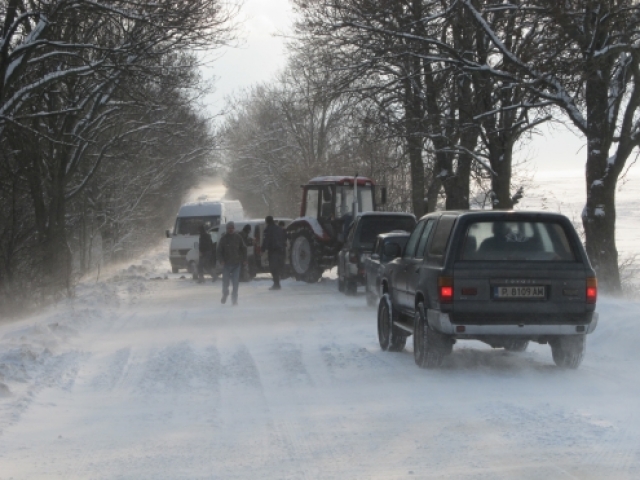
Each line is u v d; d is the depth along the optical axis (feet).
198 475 29.19
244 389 45.96
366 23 109.50
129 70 100.48
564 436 33.27
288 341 65.21
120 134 159.74
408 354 57.98
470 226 49.24
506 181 116.57
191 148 224.33
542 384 45.39
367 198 145.38
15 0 87.04
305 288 126.82
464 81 116.37
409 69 116.88
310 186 145.07
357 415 38.42
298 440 34.09
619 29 89.86
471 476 28.14
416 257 55.93
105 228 212.23
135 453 32.58
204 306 99.09
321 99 120.26
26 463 31.30
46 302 104.42
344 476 28.63
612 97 98.63
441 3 109.50
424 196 151.84
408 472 28.86
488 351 59.72
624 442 32.30
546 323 48.16
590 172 97.35
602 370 50.16
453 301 47.93
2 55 87.40
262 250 123.85
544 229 49.57
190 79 120.67
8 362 52.21
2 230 98.94
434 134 117.29
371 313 87.51
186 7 94.89
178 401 43.09
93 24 109.70
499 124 115.44
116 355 59.31
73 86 122.93
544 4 88.58
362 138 124.26
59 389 47.03
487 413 37.81
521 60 93.91
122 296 114.62
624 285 111.04
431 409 39.14
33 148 112.88
